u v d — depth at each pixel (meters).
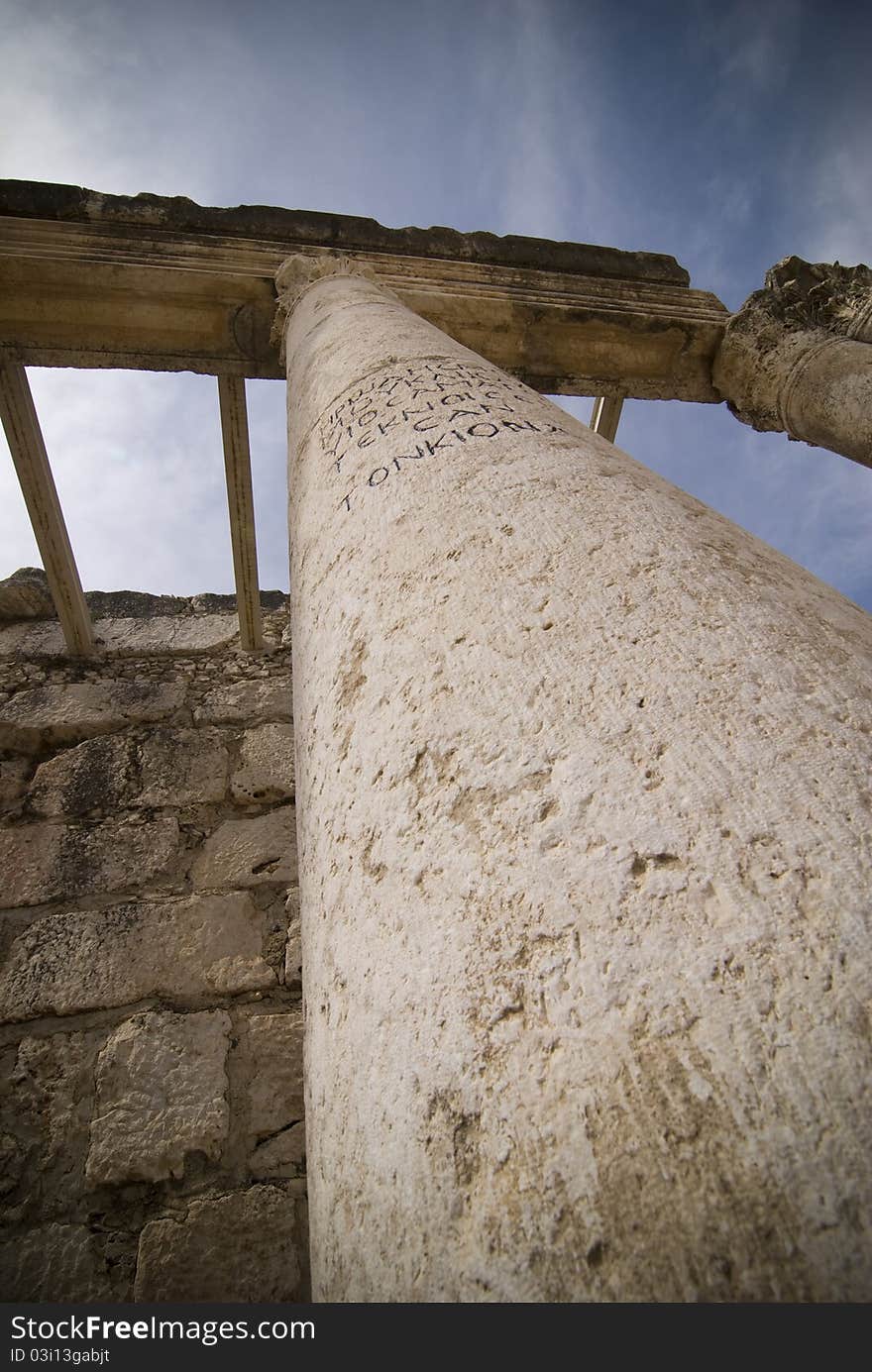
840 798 0.76
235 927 4.49
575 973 0.69
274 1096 3.77
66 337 4.59
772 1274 0.51
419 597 1.22
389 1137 0.73
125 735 5.63
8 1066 3.72
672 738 0.84
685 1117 0.59
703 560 1.17
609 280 5.48
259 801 5.31
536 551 1.21
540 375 5.35
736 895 0.69
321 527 1.72
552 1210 0.59
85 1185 3.37
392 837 0.92
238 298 4.62
